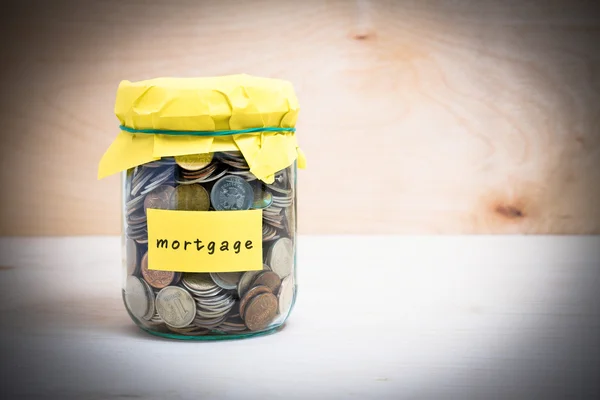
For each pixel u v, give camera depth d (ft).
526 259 4.20
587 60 5.00
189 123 2.39
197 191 2.41
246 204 2.44
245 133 2.45
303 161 2.83
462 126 5.02
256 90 2.44
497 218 5.08
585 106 5.02
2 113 4.98
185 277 2.44
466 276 3.74
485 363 2.38
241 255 2.43
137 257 2.52
